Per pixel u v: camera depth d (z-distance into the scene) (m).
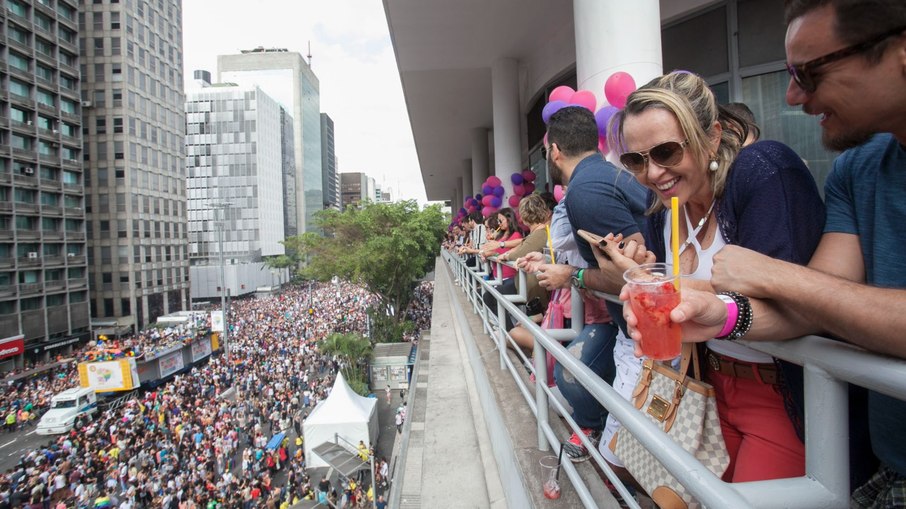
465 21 9.97
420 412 5.72
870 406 1.05
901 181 0.98
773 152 1.20
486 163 19.42
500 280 5.46
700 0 6.11
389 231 31.02
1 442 20.92
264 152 80.12
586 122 2.44
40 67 36.75
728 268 1.01
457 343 7.63
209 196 76.56
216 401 23.22
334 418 16.75
